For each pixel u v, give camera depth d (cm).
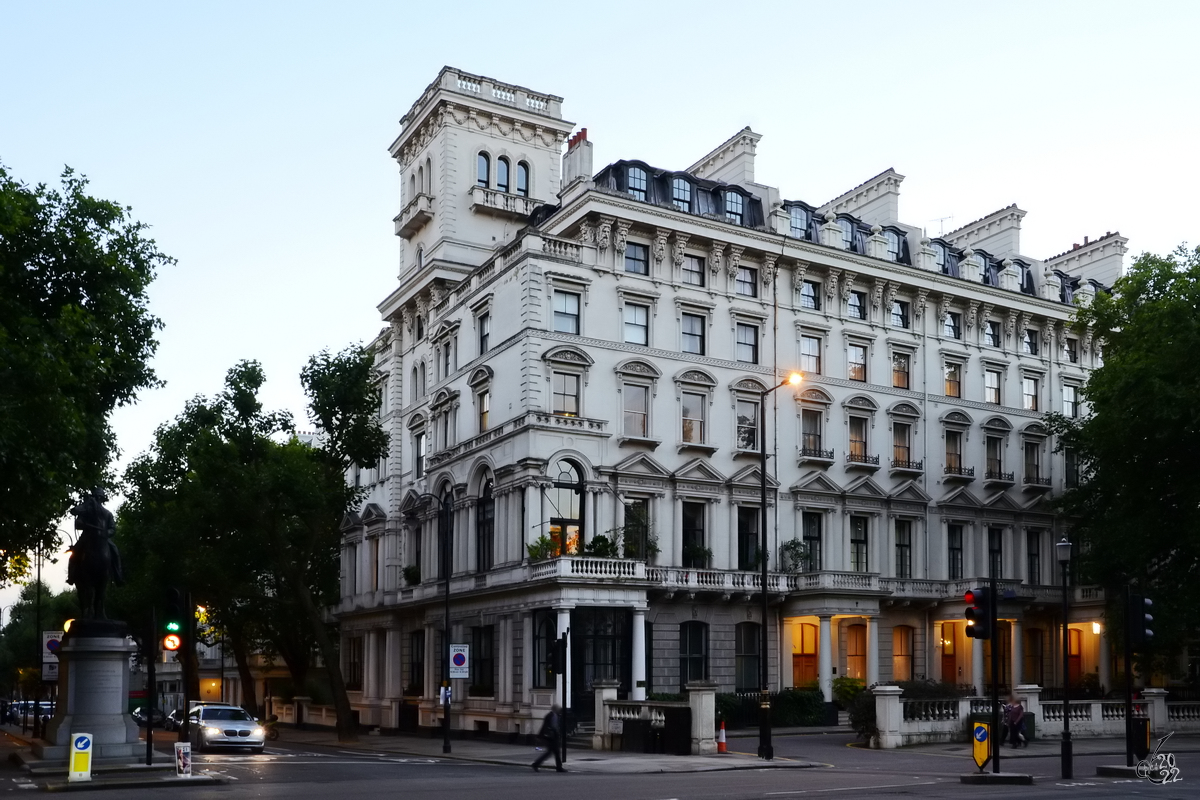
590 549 5200
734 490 5819
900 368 6562
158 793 2534
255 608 6969
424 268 6675
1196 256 5622
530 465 5322
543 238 5544
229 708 4684
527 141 7012
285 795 2448
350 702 7194
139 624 7206
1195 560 5506
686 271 5934
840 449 6219
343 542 7719
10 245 3559
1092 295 7256
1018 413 6950
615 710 4447
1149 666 5841
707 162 6788
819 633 5697
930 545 6438
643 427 5694
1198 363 5178
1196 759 3753
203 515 6072
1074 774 3139
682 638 5584
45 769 2981
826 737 5009
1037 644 6712
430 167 6994
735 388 5903
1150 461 5547
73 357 3544
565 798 2339
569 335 5534
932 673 6281
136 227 4150
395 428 7094
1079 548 6875
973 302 6825
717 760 3725
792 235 6253
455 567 6053
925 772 3269
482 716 5556
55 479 3409
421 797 2381
